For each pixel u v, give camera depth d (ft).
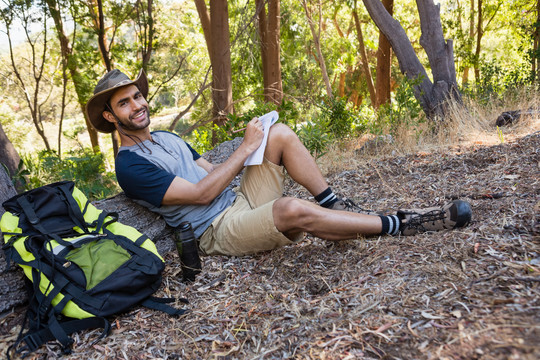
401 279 6.75
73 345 6.65
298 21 54.13
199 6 42.27
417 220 8.25
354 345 5.48
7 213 7.46
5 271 7.44
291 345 5.87
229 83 35.91
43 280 6.82
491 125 19.12
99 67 45.32
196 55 56.03
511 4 64.64
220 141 17.80
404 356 5.04
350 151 17.46
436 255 7.27
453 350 4.85
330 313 6.39
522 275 6.00
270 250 9.11
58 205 7.66
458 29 65.72
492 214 8.42
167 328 6.86
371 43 65.05
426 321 5.55
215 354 6.08
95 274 7.00
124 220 9.28
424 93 22.18
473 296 5.79
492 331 4.96
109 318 7.27
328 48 65.16
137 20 40.93
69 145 62.28
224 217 9.19
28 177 19.38
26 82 55.42
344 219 8.11
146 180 8.64
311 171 9.04
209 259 9.18
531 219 7.67
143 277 7.26
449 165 13.14
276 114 9.27
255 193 9.28
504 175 10.96
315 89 54.85
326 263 8.18
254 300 7.37
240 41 44.47
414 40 76.28
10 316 7.47
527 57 31.22
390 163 14.61
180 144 9.78
